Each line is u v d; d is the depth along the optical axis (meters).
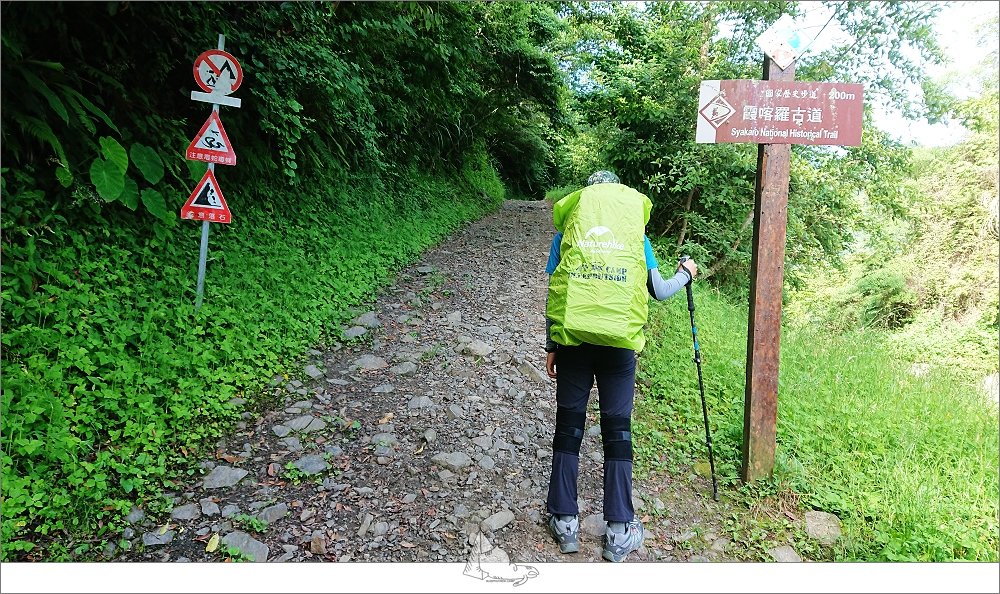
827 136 3.41
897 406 4.88
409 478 3.29
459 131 12.74
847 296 10.57
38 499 2.63
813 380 5.17
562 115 15.25
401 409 4.01
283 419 3.74
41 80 3.71
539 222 11.84
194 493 3.02
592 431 4.00
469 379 4.53
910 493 3.53
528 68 13.23
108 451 3.03
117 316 3.70
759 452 3.55
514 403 4.25
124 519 2.78
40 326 3.37
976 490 3.73
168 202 4.85
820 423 4.32
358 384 4.33
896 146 7.64
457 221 10.49
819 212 8.28
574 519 2.89
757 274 3.51
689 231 9.23
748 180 8.16
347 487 3.17
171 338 3.95
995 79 7.22
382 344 5.04
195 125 5.46
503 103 14.48
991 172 9.05
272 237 5.70
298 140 6.38
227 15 5.25
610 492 2.83
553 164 22.88
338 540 2.79
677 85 8.45
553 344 2.98
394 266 7.03
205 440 3.41
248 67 5.31
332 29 6.71
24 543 2.50
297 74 5.84
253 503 3.00
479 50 11.01
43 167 4.04
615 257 2.68
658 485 3.50
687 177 7.75
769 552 3.04
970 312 9.29
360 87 7.03
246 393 3.88
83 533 2.66
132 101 4.69
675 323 6.01
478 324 5.69
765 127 3.41
